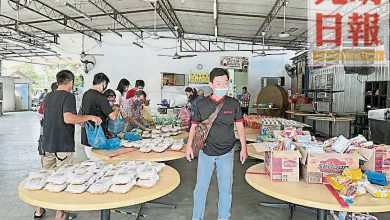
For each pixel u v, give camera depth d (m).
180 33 12.99
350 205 1.83
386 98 8.04
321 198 1.94
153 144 3.55
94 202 1.78
